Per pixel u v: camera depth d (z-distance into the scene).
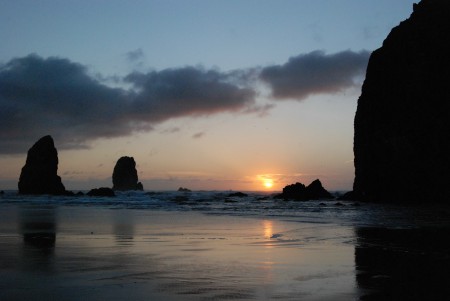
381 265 11.98
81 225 25.17
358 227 24.11
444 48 62.50
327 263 12.28
